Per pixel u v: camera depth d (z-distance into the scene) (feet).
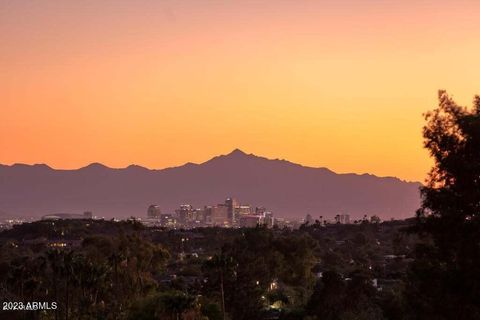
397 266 422.00
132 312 257.96
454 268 117.60
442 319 118.52
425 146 120.88
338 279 286.46
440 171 120.37
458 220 115.55
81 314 299.79
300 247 469.98
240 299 322.14
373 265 517.55
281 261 450.30
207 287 327.26
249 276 339.77
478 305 112.98
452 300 116.16
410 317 133.18
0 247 636.48
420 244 125.39
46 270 353.31
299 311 299.99
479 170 113.91
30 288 317.83
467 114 119.03
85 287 301.63
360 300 267.18
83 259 326.44
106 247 426.51
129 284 356.18
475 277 112.57
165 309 249.14
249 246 464.65
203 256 632.79
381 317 235.81
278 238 499.51
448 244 118.93
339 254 610.65
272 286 424.46
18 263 394.93
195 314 251.60
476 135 114.42
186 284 414.00
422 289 122.93
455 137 118.83
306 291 395.55
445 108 120.78
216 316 272.10
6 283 335.88
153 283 369.50
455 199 116.78
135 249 427.33
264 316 327.06
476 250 114.62
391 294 217.15
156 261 447.42
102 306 312.71
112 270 355.97
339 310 268.21
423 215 123.34
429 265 122.72
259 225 490.49
